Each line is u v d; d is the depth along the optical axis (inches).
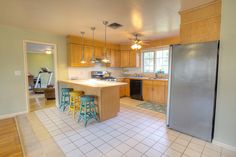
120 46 237.0
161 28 141.9
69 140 94.7
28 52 342.6
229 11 78.6
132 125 118.6
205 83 89.0
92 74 209.5
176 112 105.7
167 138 96.7
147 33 162.2
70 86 173.9
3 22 123.9
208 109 88.9
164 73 205.5
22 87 147.5
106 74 220.8
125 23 126.0
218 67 84.2
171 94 107.7
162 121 126.9
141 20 118.3
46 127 114.7
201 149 83.6
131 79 218.2
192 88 95.2
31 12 100.5
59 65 174.6
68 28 141.3
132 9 96.3
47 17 110.7
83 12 100.7
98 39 195.5
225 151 81.4
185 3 88.4
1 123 123.1
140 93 206.2
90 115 124.6
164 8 95.8
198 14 95.2
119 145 88.7
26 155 78.7
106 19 115.6
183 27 103.4
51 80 350.0
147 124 120.4
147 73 227.9
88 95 130.1
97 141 93.4
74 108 138.6
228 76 80.9
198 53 90.9
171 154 79.4
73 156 77.9
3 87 136.3
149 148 85.2
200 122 93.3
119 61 237.9
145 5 90.4
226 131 83.5
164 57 208.5
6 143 90.7
